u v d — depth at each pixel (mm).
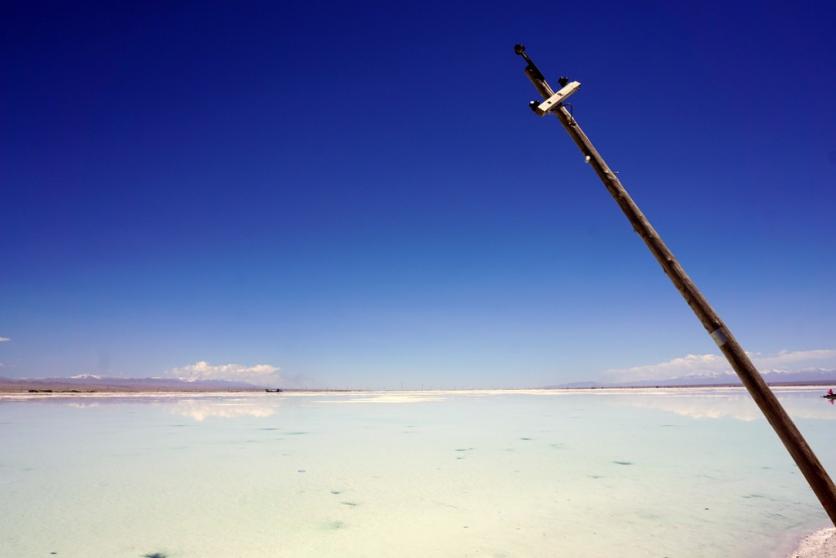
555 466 8695
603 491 6898
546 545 4824
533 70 3732
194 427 15422
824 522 5477
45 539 4977
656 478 7715
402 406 28266
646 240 3334
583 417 18984
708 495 6676
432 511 5961
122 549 4719
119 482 7496
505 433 13664
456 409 24922
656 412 21281
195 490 6988
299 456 9797
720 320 3102
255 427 15492
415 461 9227
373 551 4688
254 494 6773
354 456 9789
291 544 4867
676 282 3242
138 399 37250
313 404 30859
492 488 7086
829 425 14625
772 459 9336
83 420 17688
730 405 25984
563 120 3615
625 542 4891
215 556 4566
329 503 6309
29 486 7242
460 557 4527
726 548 4715
